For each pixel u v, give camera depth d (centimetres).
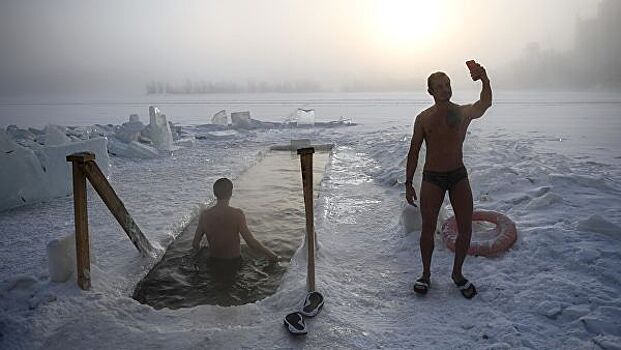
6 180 744
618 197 662
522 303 370
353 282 430
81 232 403
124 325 360
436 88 379
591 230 502
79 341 341
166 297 436
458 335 336
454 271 396
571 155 1156
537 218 570
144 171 1083
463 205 388
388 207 699
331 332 340
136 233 482
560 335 329
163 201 762
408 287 416
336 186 873
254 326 354
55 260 418
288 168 1150
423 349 320
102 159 940
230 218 510
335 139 1714
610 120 2423
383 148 1321
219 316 378
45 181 807
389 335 338
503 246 465
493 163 951
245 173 1081
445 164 386
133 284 450
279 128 2273
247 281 468
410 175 404
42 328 354
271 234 614
